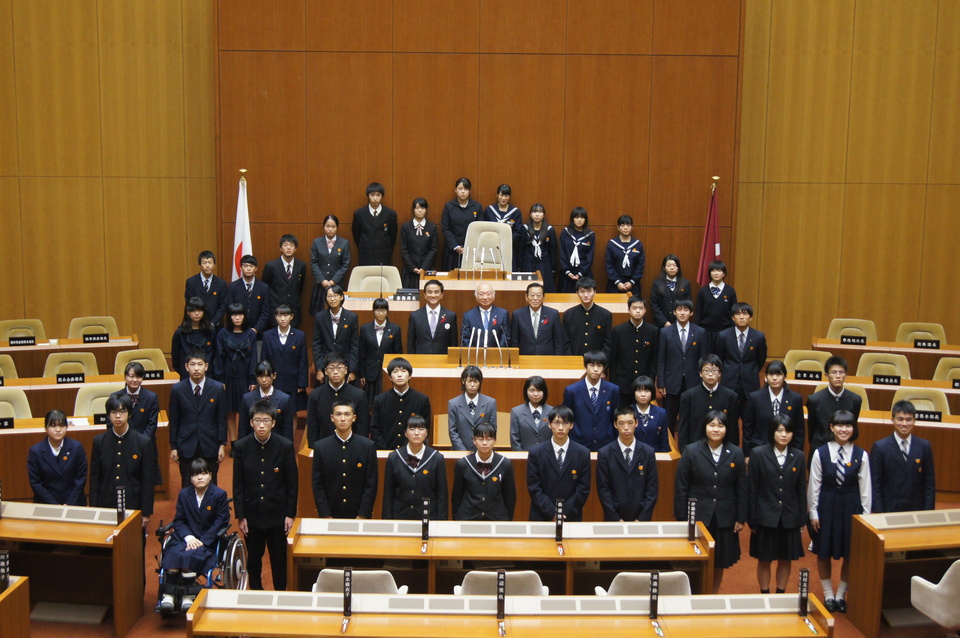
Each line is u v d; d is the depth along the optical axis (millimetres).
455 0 12992
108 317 12578
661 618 5801
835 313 14195
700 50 12984
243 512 7582
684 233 13250
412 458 7418
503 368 9492
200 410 9000
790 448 7535
